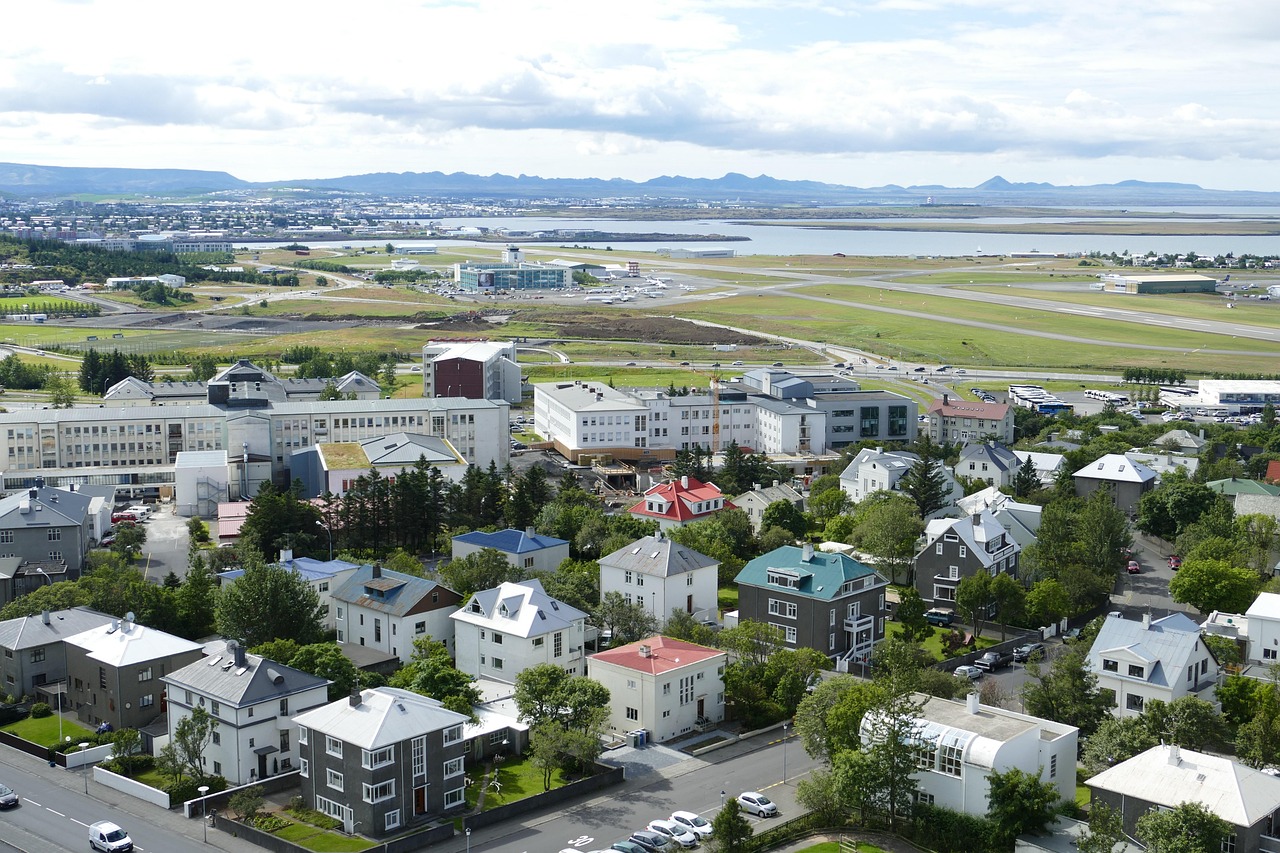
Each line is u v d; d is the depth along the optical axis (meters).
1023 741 130.38
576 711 149.38
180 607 188.75
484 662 175.12
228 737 144.12
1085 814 129.12
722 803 140.12
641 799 141.38
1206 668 160.50
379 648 182.62
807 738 146.62
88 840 129.25
